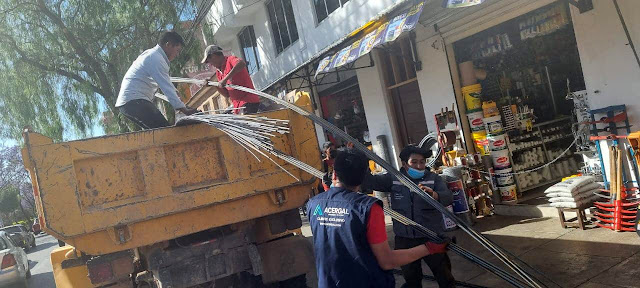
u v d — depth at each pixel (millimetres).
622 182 5902
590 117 6828
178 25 14211
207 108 9305
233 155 4453
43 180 3842
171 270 4422
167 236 4215
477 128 8422
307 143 4793
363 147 3377
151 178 4160
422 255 2807
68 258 5215
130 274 4508
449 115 9039
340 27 11891
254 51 17469
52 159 3881
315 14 12945
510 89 8766
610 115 6508
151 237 4168
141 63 5203
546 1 6992
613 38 6316
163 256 4414
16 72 13789
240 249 4641
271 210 4594
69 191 3904
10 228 26141
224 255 4590
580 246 5621
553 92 8906
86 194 3990
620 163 5918
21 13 13672
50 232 3828
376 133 12047
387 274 2740
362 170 2877
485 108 8234
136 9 13555
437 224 4250
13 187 46719
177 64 14000
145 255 4527
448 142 7816
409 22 6578
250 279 5125
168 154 4281
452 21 8586
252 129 4125
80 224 3914
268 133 4129
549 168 8711
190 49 14055
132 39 13953
